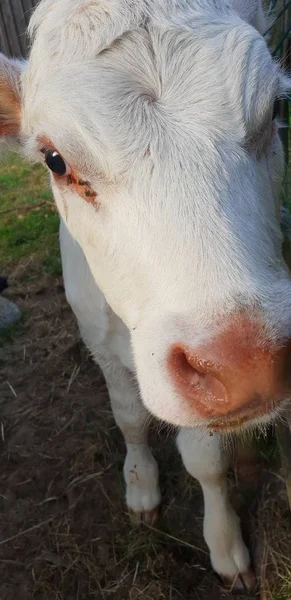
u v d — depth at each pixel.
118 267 0.42
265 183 0.42
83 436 0.85
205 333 0.36
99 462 0.81
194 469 0.62
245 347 0.35
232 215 0.38
